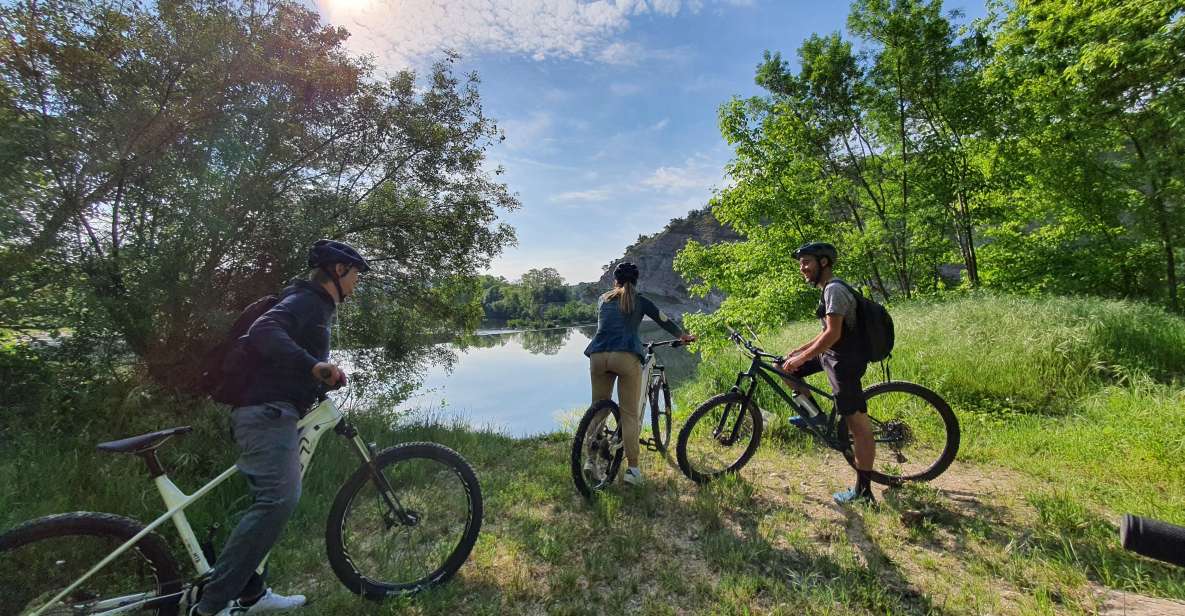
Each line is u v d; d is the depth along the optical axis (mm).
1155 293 11055
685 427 4062
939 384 6078
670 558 2957
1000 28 11766
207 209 6102
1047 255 12125
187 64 6016
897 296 13320
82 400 4715
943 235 12305
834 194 13547
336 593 2627
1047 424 5016
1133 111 9539
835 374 3578
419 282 10062
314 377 2244
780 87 13289
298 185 7793
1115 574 2574
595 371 3902
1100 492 3604
